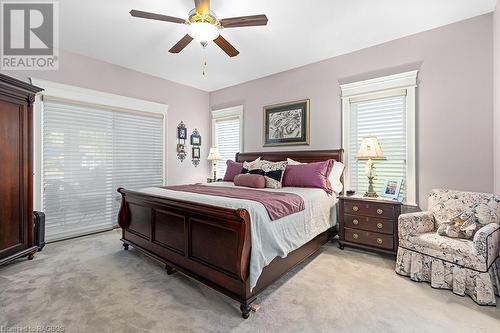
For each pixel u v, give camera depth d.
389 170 3.22
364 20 2.73
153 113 4.47
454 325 1.67
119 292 2.09
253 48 3.39
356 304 1.92
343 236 3.09
